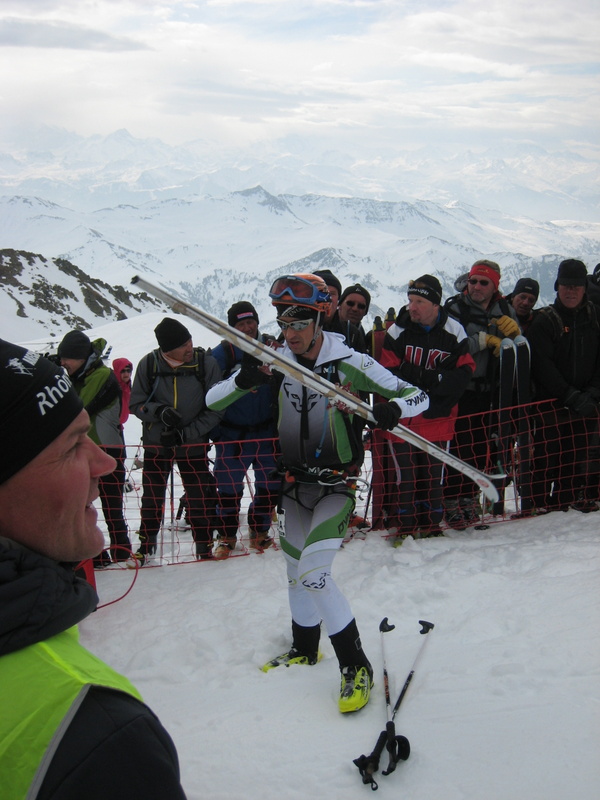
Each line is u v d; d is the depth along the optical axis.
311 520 3.65
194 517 5.84
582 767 2.80
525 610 4.11
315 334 3.61
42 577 1.06
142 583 5.31
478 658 3.67
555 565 4.68
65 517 1.15
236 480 5.87
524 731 3.05
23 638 1.02
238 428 5.83
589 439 6.20
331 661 3.89
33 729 0.96
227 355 5.93
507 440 5.97
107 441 5.90
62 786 0.92
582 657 3.51
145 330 23.61
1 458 1.07
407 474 5.69
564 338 5.91
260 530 5.97
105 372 5.93
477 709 3.25
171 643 4.21
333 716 3.35
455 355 5.33
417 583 4.71
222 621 4.45
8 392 1.07
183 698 3.65
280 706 3.47
